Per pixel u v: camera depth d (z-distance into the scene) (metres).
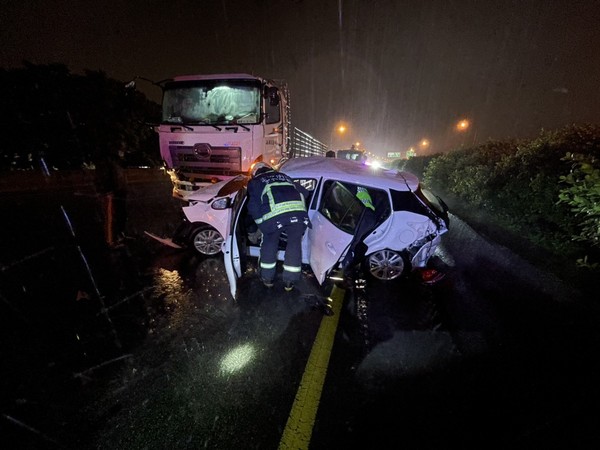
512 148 5.22
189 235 4.02
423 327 2.89
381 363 2.39
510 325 2.68
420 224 3.47
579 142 3.49
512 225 3.90
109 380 2.07
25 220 5.17
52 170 9.25
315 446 1.71
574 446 1.62
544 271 2.68
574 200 2.41
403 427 1.85
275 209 2.86
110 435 1.69
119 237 4.40
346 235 3.01
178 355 2.35
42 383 2.00
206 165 5.52
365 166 4.05
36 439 1.64
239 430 1.77
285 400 2.00
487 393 2.11
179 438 1.70
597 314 2.01
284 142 7.15
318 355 2.44
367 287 3.62
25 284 3.16
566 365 2.01
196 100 5.50
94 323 2.66
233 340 2.57
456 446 1.74
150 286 3.35
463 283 3.80
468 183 5.58
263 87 5.48
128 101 9.86
